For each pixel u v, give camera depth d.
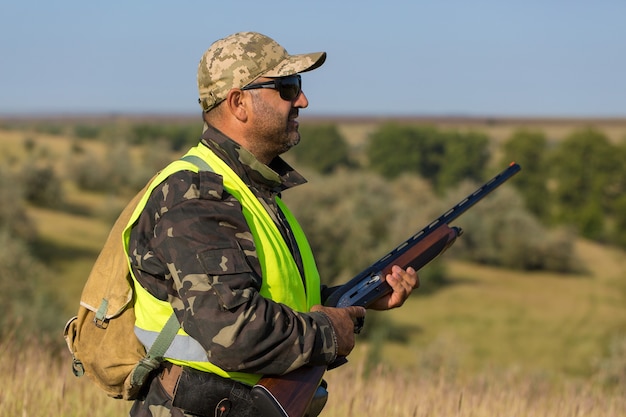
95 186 81.94
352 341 2.67
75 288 42.97
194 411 2.59
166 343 2.59
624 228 95.38
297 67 2.72
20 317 6.59
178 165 2.65
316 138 127.31
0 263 29.89
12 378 5.19
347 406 5.29
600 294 59.62
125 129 150.50
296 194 58.06
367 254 52.03
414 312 49.44
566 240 66.88
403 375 6.75
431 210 65.06
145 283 2.58
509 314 50.91
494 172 112.38
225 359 2.43
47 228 57.69
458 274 61.19
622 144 104.88
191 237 2.46
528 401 6.24
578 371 37.47
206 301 2.42
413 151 124.00
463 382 6.80
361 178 72.81
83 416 4.78
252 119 2.74
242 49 2.74
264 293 2.60
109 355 2.69
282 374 2.54
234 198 2.58
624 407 6.06
